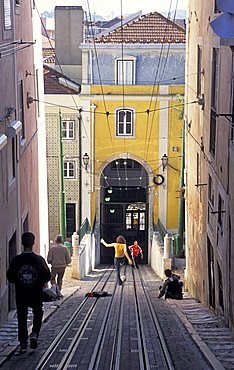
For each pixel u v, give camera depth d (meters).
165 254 24.08
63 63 37.16
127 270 29.17
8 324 11.91
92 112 31.97
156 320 11.91
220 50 13.17
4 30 13.02
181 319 12.25
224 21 8.07
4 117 12.77
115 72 31.55
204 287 15.79
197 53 17.62
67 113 32.50
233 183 11.35
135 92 31.66
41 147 20.52
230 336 10.09
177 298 16.75
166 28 31.91
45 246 21.28
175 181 32.50
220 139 13.12
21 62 15.83
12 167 14.33
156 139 32.12
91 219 33.00
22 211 15.69
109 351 8.50
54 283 16.56
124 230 34.72
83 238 27.45
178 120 31.78
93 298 16.56
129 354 8.30
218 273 13.26
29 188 17.27
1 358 7.73
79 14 37.06
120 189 34.53
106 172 34.31
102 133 32.19
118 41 31.36
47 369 7.25
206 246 15.45
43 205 20.86
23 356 7.97
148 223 33.22
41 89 20.75
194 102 17.16
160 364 7.62
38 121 19.69
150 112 31.83
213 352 8.40
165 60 31.39
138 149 32.25
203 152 16.22
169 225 32.75
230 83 11.82
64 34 37.06
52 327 10.75
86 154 32.22
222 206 12.91
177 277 16.89
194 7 18.38
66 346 8.79
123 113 31.95
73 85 33.16
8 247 13.21
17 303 8.27
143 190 34.53
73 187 33.25
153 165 32.38
